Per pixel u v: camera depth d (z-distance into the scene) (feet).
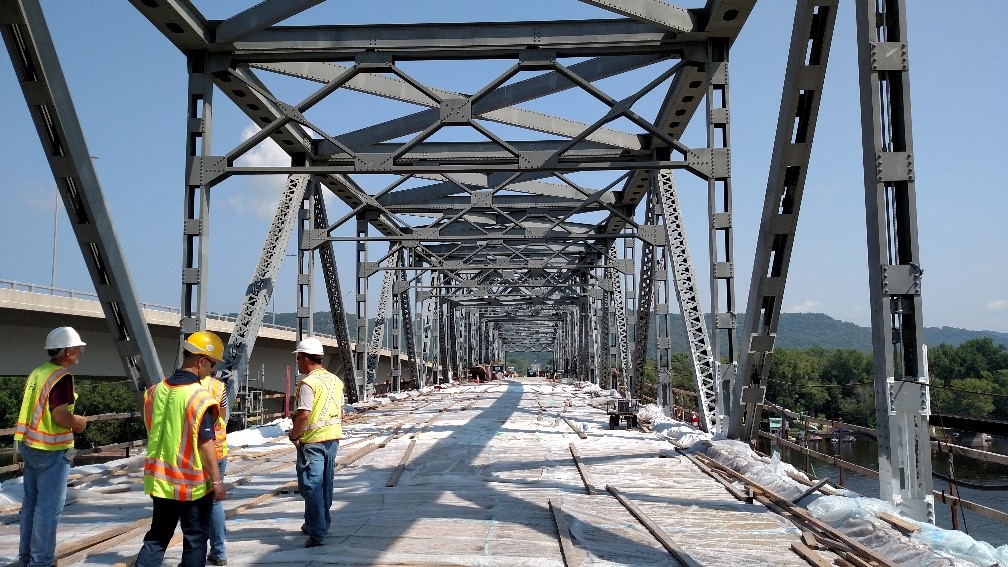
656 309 81.30
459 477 37.70
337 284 89.20
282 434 61.11
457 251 134.62
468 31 49.24
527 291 188.65
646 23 47.78
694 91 55.26
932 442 30.04
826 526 24.47
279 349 142.51
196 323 48.26
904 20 26.25
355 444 53.62
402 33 49.32
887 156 26.03
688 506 29.78
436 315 172.14
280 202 63.57
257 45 49.65
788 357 296.30
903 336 26.53
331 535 24.44
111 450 51.34
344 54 49.93
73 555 21.56
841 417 204.03
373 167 49.49
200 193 48.93
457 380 205.05
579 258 149.18
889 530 22.84
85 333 89.92
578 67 55.26
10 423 214.28
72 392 19.81
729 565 20.83
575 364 209.97
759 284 39.19
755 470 35.70
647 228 76.02
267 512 28.66
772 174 37.09
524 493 32.78
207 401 16.99
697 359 60.70
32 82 31.14
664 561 21.45
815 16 33.58
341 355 92.89
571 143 49.14
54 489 19.39
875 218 26.02
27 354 84.17
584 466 40.60
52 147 33.17
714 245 49.85
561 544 22.56
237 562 20.99
